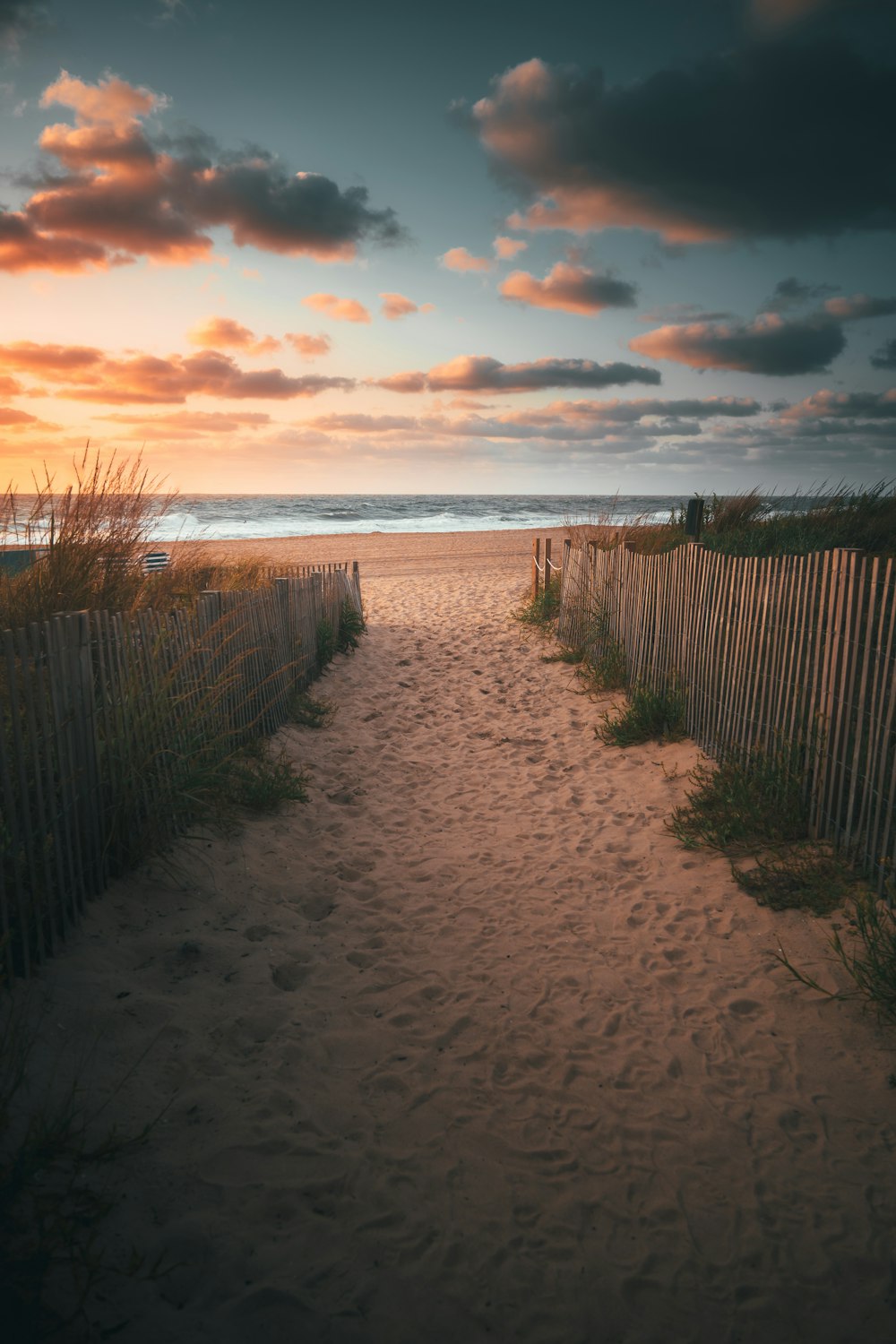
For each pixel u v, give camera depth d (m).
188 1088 2.46
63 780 2.97
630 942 3.58
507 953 3.50
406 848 4.66
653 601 6.92
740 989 3.16
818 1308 1.88
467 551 23.09
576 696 7.93
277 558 19.59
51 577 4.05
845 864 3.74
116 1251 1.85
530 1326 1.84
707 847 4.35
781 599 4.56
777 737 4.56
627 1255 2.03
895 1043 2.74
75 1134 2.11
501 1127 2.47
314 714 7.13
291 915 3.73
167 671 4.11
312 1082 2.62
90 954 2.94
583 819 5.06
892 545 8.18
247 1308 1.80
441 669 9.50
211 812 4.28
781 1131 2.44
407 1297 1.88
